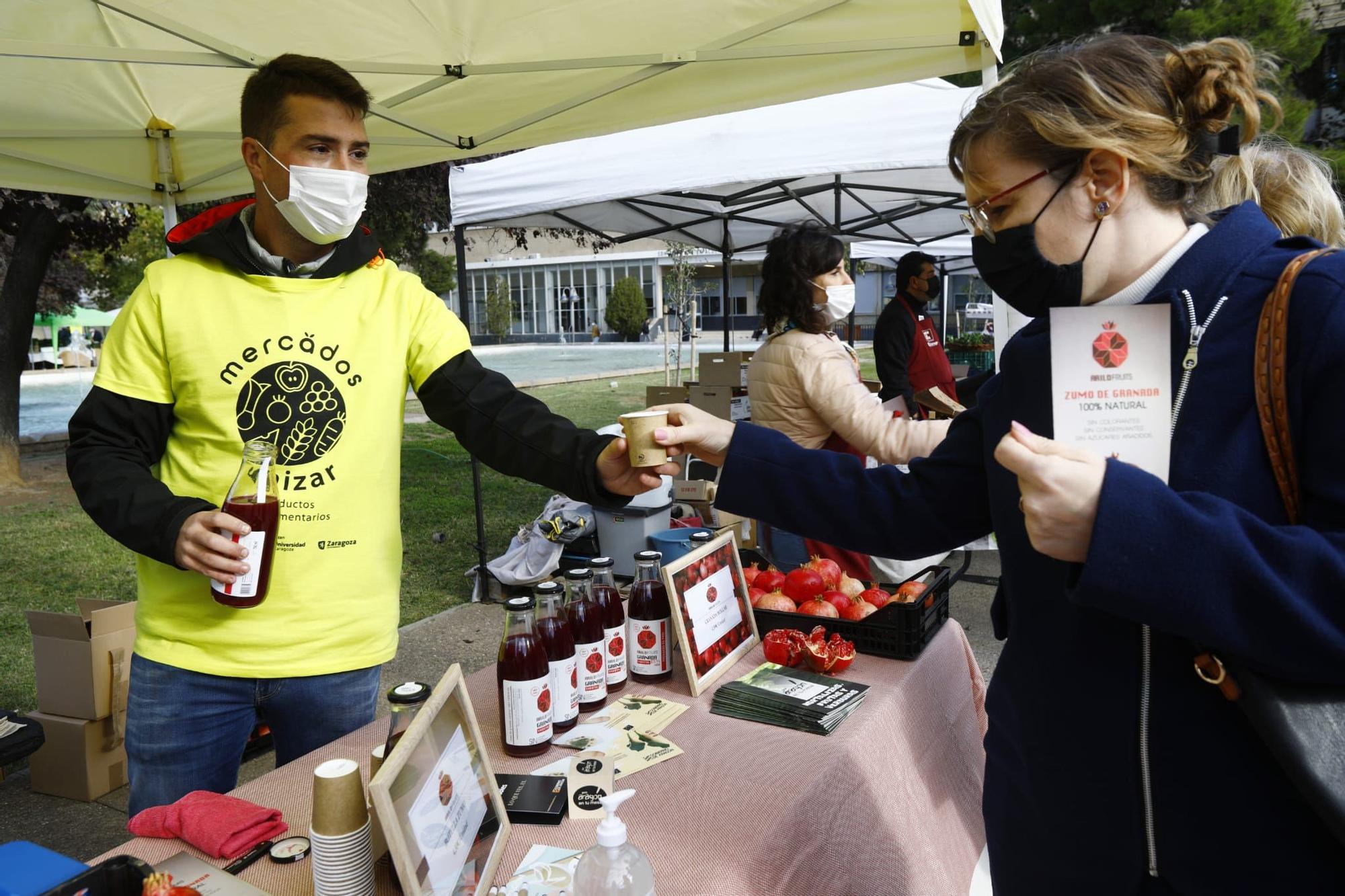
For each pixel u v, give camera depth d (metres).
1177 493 0.85
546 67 2.95
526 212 5.21
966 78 10.02
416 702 1.06
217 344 1.68
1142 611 0.84
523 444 1.76
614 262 35.50
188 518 1.50
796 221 8.00
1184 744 0.93
